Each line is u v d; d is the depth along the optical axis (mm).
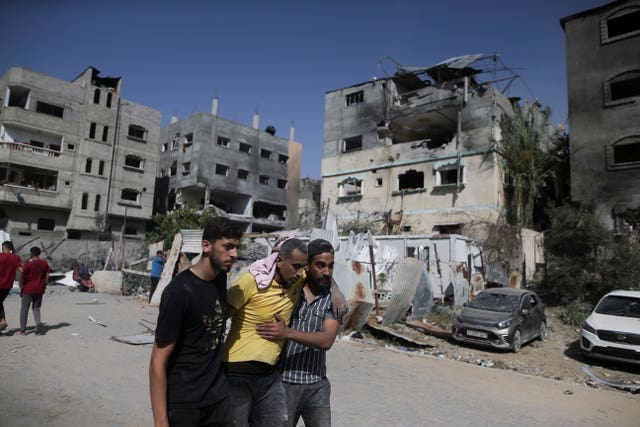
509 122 24578
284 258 2670
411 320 13266
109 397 5145
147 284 18078
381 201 28047
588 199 20172
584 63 21781
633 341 8953
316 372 2930
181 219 24391
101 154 33250
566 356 10445
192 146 39031
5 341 7621
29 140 30172
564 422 5570
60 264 24562
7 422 4195
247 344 2666
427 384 6988
